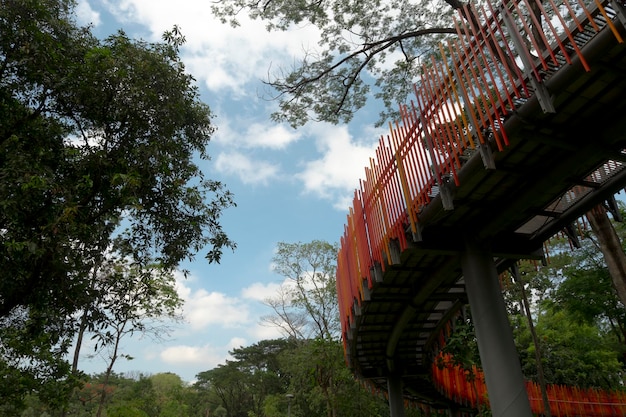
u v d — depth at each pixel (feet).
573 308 58.95
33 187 23.80
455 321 42.73
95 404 94.22
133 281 32.32
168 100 32.89
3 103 28.37
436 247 23.97
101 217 28.73
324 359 84.28
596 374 71.77
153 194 32.63
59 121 30.89
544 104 15.30
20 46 27.96
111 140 31.19
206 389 243.81
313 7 42.42
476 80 18.01
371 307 35.53
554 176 19.70
